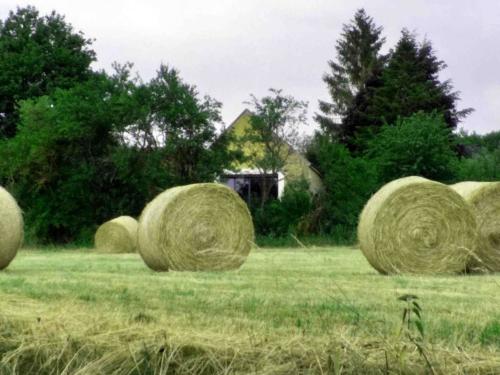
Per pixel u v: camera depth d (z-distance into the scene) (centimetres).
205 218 1784
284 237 3531
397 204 1623
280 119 4191
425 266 1630
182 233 1764
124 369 598
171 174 3634
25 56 4750
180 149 3650
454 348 599
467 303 995
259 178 4197
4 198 1772
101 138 3644
